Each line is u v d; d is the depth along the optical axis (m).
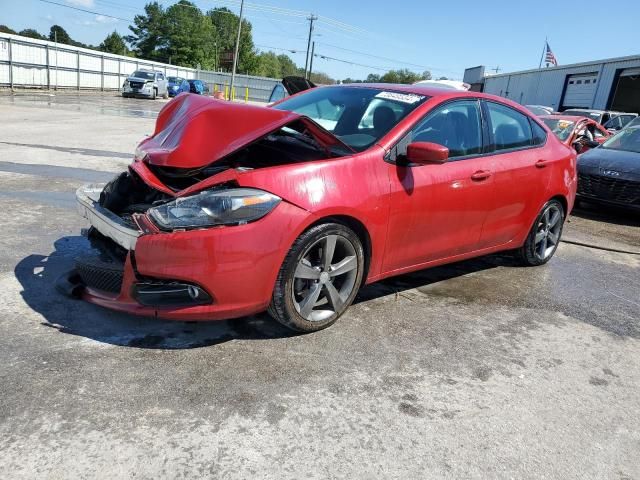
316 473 2.06
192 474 1.99
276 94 12.48
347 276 3.23
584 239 6.41
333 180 2.99
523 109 4.55
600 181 7.62
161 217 2.69
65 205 5.58
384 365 2.90
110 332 2.96
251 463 2.08
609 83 25.11
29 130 11.73
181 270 2.66
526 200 4.41
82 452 2.05
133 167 3.33
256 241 2.72
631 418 2.64
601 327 3.73
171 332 3.03
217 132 3.11
